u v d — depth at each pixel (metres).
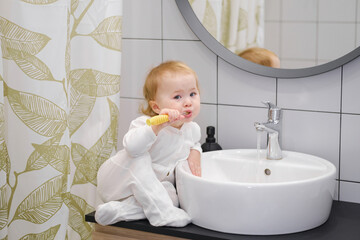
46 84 1.66
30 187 1.72
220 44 1.79
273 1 1.71
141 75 1.95
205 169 1.73
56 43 1.66
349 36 1.62
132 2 1.91
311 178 1.47
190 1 1.81
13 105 1.68
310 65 1.69
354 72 1.65
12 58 1.65
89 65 1.83
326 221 1.56
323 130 1.72
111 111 1.84
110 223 1.57
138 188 1.55
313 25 1.66
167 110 1.52
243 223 1.43
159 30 1.89
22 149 1.70
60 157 1.71
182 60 1.88
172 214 1.52
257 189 1.39
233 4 1.76
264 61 1.75
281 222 1.43
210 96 1.86
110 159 1.65
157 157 1.67
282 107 1.77
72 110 1.87
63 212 1.75
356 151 1.69
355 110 1.67
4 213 1.66
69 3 1.69
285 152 1.74
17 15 1.62
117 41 1.81
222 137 1.88
